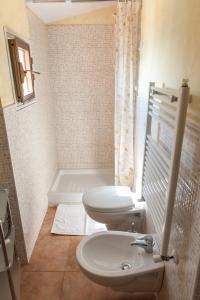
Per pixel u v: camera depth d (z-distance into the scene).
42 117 2.43
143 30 1.94
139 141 2.13
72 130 3.10
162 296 1.29
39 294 1.60
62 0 2.12
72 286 1.65
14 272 1.42
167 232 0.95
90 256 1.41
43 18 2.48
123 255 1.47
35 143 2.12
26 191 1.82
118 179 2.56
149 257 1.31
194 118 0.85
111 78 2.89
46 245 2.03
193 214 0.84
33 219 2.00
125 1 2.05
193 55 0.86
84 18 2.67
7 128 1.46
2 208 1.22
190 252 0.86
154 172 1.32
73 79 2.89
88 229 2.22
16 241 1.73
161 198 1.16
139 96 2.14
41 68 2.45
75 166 3.26
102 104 2.99
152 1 1.57
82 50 2.79
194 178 0.83
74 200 2.62
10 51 1.53
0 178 1.54
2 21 1.42
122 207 1.76
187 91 0.78
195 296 0.82
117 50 2.23
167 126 1.13
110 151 3.19
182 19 0.97
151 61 1.59
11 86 1.54
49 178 2.70
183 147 0.96
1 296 1.18
